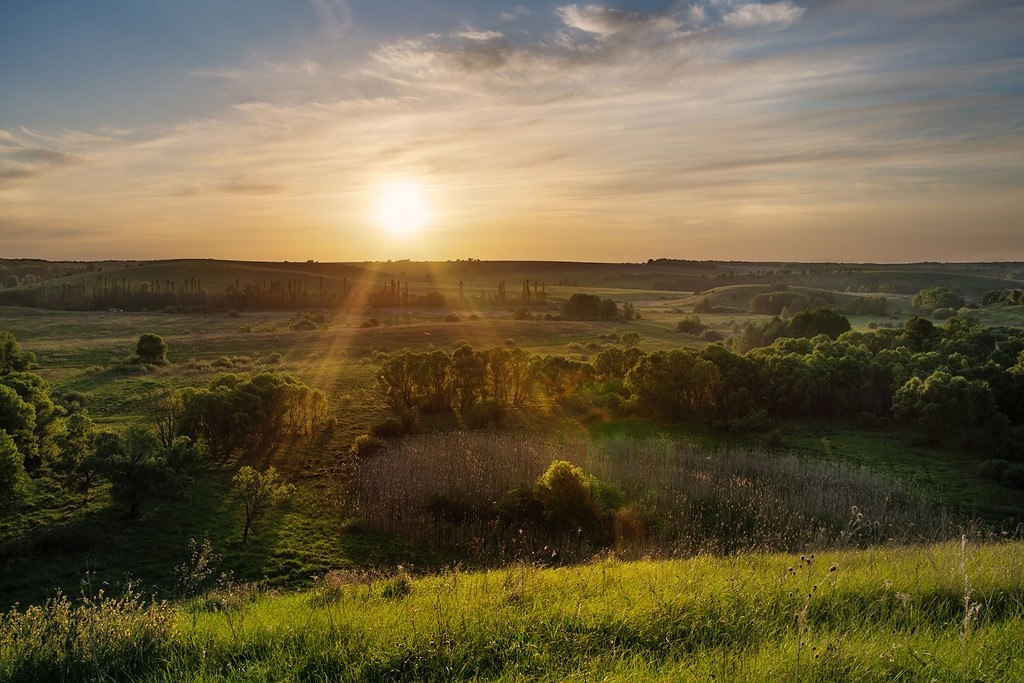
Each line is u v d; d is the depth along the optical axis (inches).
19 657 260.2
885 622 266.7
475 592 343.0
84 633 276.2
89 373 2252.7
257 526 971.9
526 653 243.8
